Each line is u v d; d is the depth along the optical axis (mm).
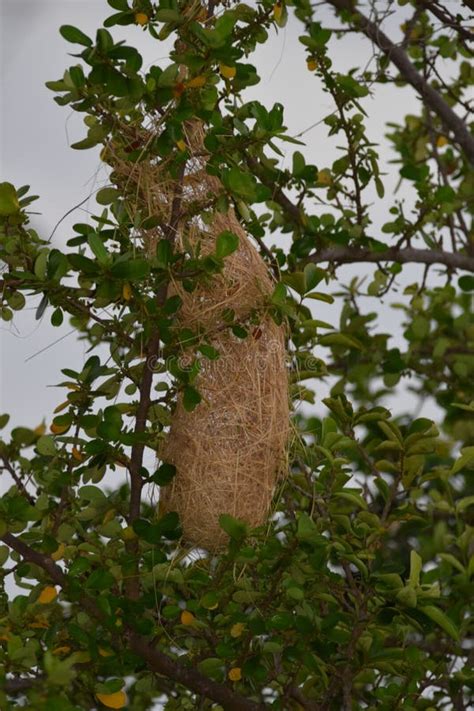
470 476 10219
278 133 7078
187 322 7242
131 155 7062
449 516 10570
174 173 7094
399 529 10367
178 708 8680
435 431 7973
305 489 8375
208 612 7898
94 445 7117
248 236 8109
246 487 7230
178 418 7379
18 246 7180
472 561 8023
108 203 7477
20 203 7180
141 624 7348
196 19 7387
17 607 7570
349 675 7734
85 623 7574
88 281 7441
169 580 7473
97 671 7605
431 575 7859
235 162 7293
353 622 7773
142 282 7180
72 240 7336
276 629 7602
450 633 6922
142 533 7082
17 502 7031
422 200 10570
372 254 10625
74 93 6953
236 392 7266
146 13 6883
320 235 9812
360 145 10297
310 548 7152
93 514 7504
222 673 8062
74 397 7461
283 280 7832
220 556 7520
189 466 7227
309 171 9484
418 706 8547
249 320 7312
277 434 7379
